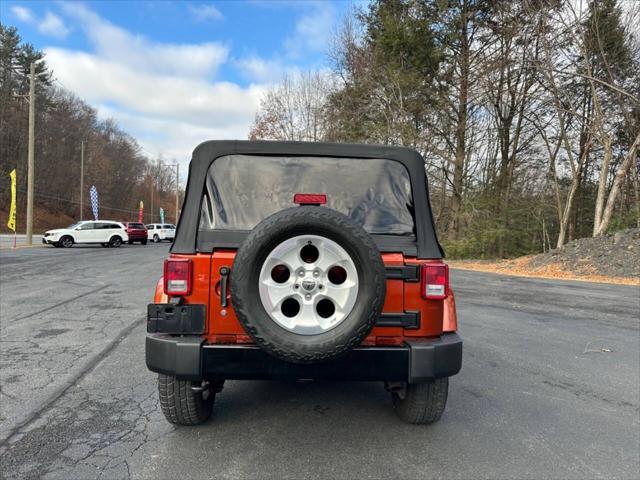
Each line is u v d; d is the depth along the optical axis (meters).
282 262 2.66
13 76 60.44
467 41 23.95
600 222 19.09
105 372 4.51
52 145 63.59
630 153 18.39
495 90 23.70
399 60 23.91
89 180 69.19
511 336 6.42
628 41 20.66
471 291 10.98
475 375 4.72
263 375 2.82
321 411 3.72
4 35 59.91
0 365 4.69
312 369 2.82
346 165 3.23
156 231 43.50
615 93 20.88
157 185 105.44
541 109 24.45
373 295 2.64
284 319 2.66
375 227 3.12
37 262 16.48
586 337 6.40
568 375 4.75
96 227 28.81
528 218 28.23
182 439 3.16
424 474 2.75
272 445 3.09
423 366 2.84
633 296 10.23
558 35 20.09
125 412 3.59
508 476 2.75
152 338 2.88
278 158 3.21
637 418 3.68
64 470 2.71
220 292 2.86
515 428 3.45
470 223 24.67
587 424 3.55
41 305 8.08
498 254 27.11
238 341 2.87
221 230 2.99
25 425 3.32
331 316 2.70
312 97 36.59
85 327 6.41
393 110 23.88
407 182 3.21
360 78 26.77
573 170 22.39
